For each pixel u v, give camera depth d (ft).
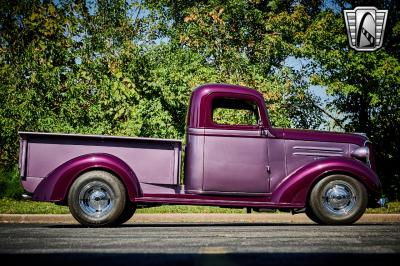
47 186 20.03
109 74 40.70
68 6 41.98
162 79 40.60
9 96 38.63
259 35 50.67
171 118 40.40
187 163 21.61
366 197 21.42
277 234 16.55
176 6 56.90
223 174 21.43
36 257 11.18
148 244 13.67
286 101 47.67
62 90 40.32
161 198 20.92
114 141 20.71
